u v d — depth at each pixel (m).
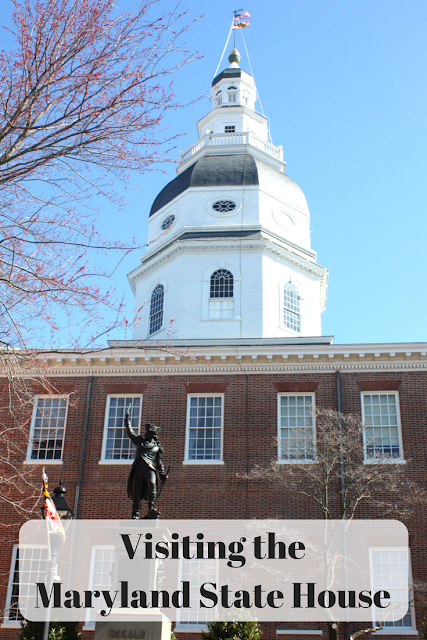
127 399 29.23
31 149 13.01
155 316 36.22
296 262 36.66
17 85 12.97
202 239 35.97
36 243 13.52
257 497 26.52
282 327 34.59
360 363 28.48
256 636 22.20
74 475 27.62
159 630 15.22
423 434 26.97
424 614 23.94
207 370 29.17
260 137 44.53
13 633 24.95
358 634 21.42
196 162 40.25
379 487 25.81
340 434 24.27
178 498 26.78
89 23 12.77
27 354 15.05
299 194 40.16
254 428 27.83
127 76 12.95
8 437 28.20
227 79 47.69
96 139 13.18
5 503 27.17
